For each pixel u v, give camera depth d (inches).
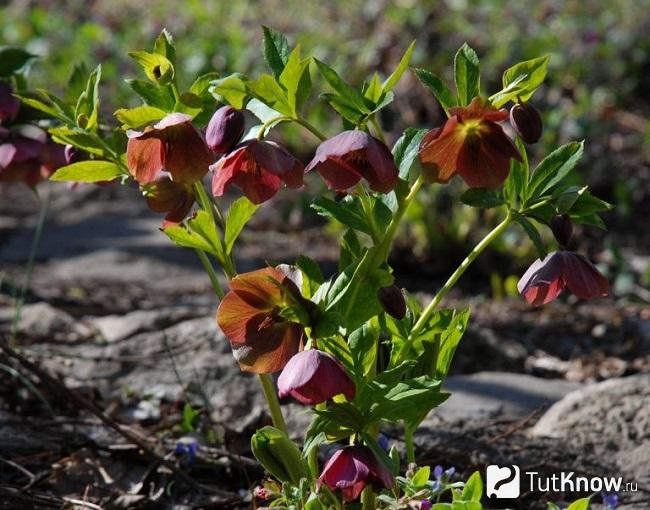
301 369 65.7
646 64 195.2
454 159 67.1
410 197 69.5
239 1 238.8
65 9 244.4
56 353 90.0
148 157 68.7
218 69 187.6
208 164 68.0
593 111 175.9
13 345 91.5
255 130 68.7
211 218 70.4
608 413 84.5
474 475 69.6
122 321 96.4
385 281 68.4
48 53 197.9
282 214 138.7
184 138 67.9
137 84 70.7
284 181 67.2
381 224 69.9
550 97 178.5
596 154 151.7
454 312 71.4
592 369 94.6
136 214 142.6
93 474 80.3
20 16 233.9
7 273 117.2
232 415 86.0
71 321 97.2
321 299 67.8
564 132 156.3
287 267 67.9
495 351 96.3
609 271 119.5
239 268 120.6
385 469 67.0
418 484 70.0
